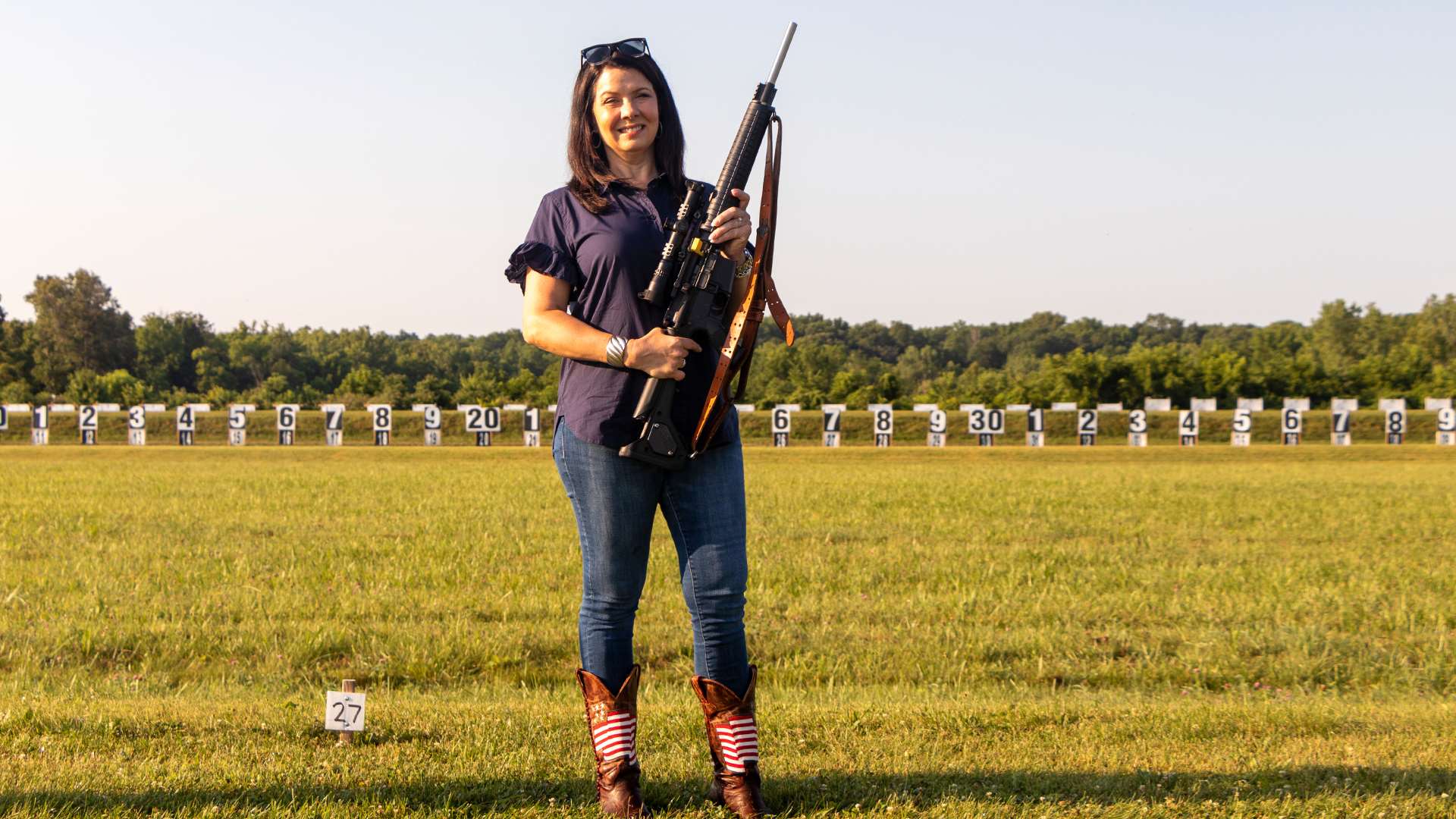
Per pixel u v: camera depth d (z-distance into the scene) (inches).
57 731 190.9
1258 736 198.2
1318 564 508.1
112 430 2174.0
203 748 180.9
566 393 152.9
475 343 6545.3
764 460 1537.9
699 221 149.1
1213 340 6491.1
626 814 147.6
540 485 997.8
